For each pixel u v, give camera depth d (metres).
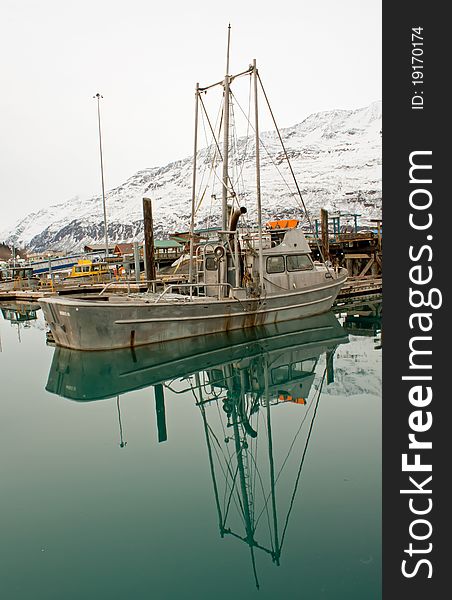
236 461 6.52
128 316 12.79
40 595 3.86
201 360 12.77
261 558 4.26
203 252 15.95
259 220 14.40
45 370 12.35
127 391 10.26
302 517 4.97
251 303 14.85
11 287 35.12
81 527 4.90
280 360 12.59
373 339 14.99
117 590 3.86
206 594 3.79
